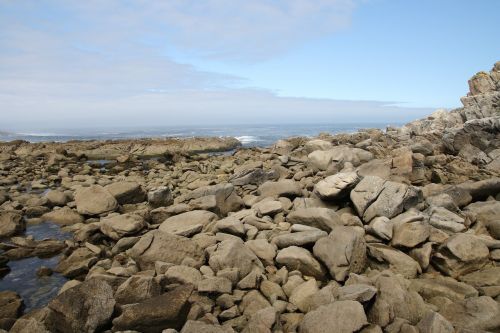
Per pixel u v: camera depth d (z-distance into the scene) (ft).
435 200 33.45
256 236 30.89
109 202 42.04
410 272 24.16
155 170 79.41
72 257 29.68
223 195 41.75
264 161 74.95
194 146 139.03
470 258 23.67
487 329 17.16
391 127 133.18
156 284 21.44
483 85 125.90
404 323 17.44
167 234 27.63
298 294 20.98
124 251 31.60
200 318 19.29
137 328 18.02
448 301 19.60
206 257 26.89
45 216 41.70
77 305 18.43
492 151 63.46
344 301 17.78
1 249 32.60
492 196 37.91
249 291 22.22
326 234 27.45
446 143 74.08
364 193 33.63
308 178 50.11
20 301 23.22
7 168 83.35
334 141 96.73
